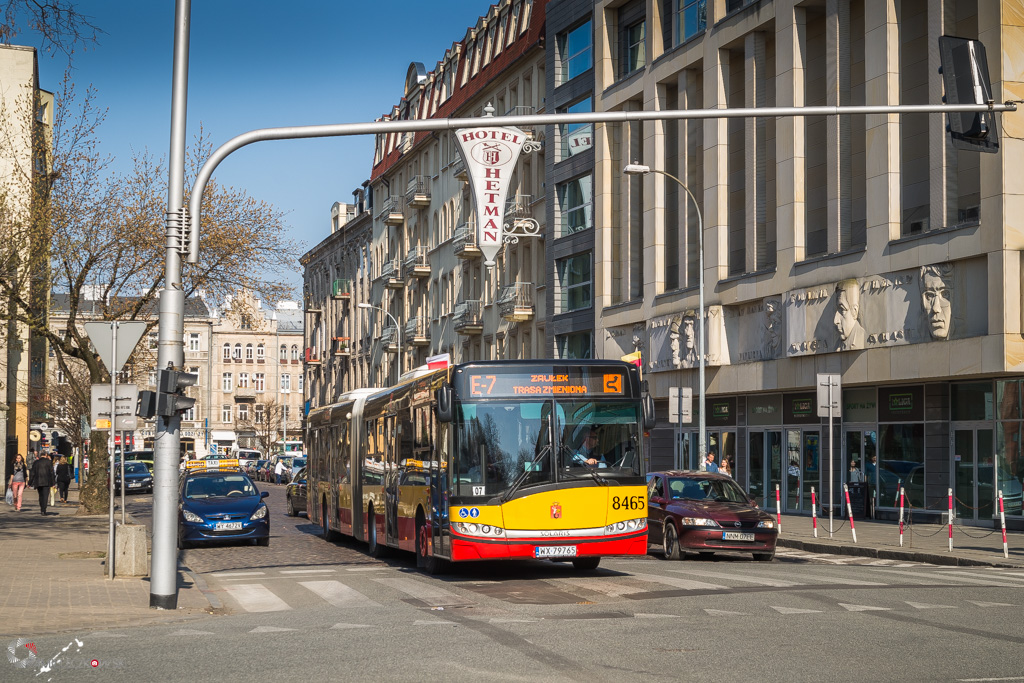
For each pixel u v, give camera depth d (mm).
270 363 127750
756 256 36281
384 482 21453
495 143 21953
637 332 43312
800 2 34219
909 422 30906
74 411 54562
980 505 28609
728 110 14320
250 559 22766
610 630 11016
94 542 24969
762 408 37469
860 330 31234
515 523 16141
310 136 14141
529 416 16484
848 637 10438
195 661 9531
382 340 79125
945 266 28453
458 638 10586
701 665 9008
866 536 25984
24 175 29656
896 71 30578
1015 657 9320
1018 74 26938
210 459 73875
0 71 53750
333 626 11781
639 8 44969
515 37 56750
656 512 22281
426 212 71188
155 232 30703
